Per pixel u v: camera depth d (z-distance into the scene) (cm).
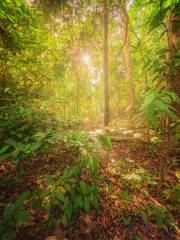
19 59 303
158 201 131
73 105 638
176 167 182
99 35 394
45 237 97
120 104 656
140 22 464
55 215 115
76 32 375
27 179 146
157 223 106
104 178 167
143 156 226
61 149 232
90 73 580
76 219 114
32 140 132
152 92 90
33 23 260
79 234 102
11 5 202
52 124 217
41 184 143
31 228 102
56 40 389
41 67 345
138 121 137
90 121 627
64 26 365
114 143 292
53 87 432
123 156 234
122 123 390
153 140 167
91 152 136
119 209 126
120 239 101
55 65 407
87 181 157
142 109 130
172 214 118
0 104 190
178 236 102
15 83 285
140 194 143
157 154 218
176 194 125
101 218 117
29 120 156
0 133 126
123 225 112
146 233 105
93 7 316
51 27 366
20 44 282
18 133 127
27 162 186
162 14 140
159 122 141
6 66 273
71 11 338
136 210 116
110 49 613
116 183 160
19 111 151
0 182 111
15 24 240
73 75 551
